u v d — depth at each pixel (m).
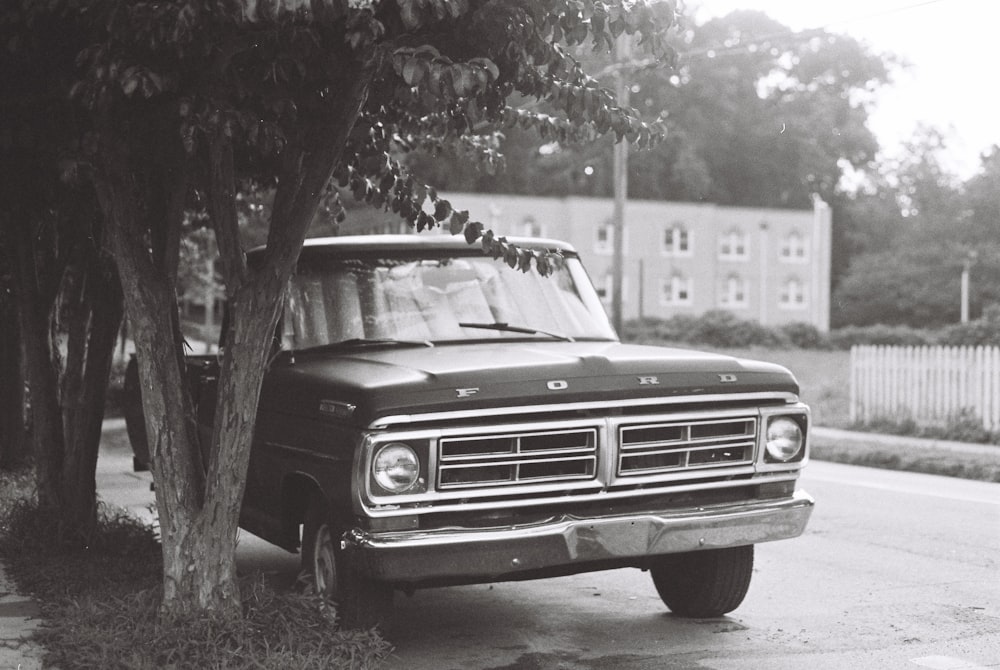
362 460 5.43
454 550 5.43
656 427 5.89
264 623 5.68
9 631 5.96
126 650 5.45
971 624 6.74
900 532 9.93
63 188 7.32
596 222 76.19
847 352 60.38
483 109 5.84
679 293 79.62
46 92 6.26
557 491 5.69
